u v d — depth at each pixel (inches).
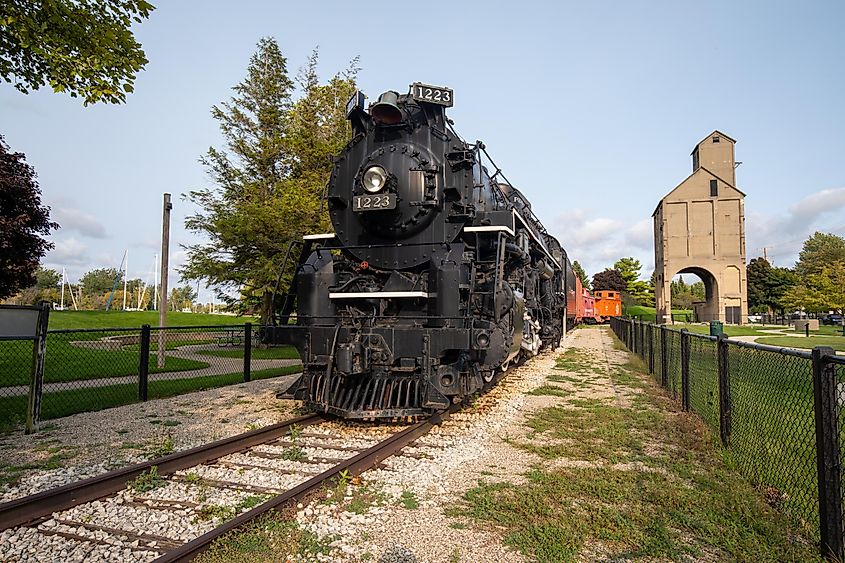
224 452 236.7
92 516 170.1
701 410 305.6
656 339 488.7
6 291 665.0
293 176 873.5
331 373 287.7
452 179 317.7
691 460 229.8
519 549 148.7
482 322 290.8
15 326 280.8
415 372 286.2
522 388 425.1
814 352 151.7
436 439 263.4
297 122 861.8
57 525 163.8
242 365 601.6
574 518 166.9
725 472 212.1
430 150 323.6
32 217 640.4
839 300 1647.4
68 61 239.5
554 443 261.6
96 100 251.3
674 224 1845.5
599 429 283.6
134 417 325.1
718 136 1878.7
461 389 294.7
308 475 210.4
